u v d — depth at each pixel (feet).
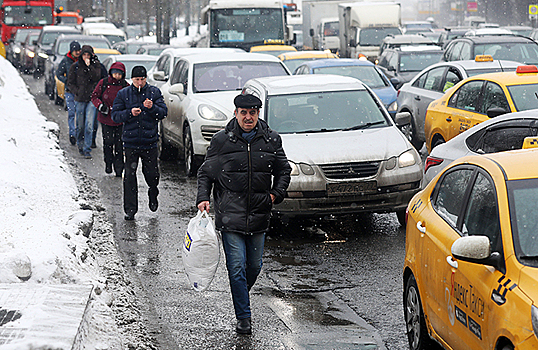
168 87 110.42
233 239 43.62
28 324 32.40
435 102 90.33
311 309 47.26
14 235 45.03
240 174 43.37
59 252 43.42
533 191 32.04
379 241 64.13
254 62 105.50
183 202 80.84
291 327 44.04
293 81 79.82
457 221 35.40
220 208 43.75
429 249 37.06
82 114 108.68
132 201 72.08
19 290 37.14
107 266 54.24
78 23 381.81
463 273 32.35
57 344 30.45
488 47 137.18
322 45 296.30
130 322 43.24
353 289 51.19
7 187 58.08
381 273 54.70
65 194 65.41
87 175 94.73
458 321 32.89
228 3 204.95
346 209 65.51
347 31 252.62
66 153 110.11
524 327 26.86
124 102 70.18
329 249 61.98
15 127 97.50
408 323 40.65
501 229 30.94
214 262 43.57
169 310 47.03
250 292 50.93
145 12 536.42
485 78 80.53
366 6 244.42
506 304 28.35
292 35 214.90
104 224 68.23
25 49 273.13
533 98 74.69
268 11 205.46
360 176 65.26
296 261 58.59
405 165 66.69
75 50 113.29
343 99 75.61
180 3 577.02
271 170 43.93
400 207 66.69
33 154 80.12
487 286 30.07
